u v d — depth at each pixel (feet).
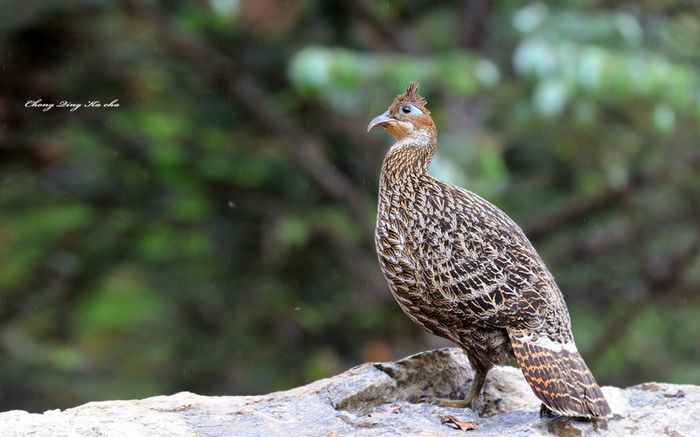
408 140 22.63
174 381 52.80
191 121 54.39
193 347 53.01
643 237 58.29
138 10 50.93
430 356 22.35
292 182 53.16
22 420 18.33
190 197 53.72
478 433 18.72
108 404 20.72
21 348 51.93
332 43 53.06
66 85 52.42
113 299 54.60
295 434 18.86
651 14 56.90
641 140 55.88
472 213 21.21
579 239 57.72
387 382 21.56
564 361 19.07
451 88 46.70
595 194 55.06
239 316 53.47
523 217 56.08
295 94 52.70
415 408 20.94
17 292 54.54
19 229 54.54
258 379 52.80
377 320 53.67
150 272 54.49
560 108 46.01
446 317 20.72
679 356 60.49
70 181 54.34
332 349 54.65
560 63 41.88
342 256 53.98
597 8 55.98
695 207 57.72
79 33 51.88
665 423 18.75
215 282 54.24
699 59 55.67
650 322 60.49
